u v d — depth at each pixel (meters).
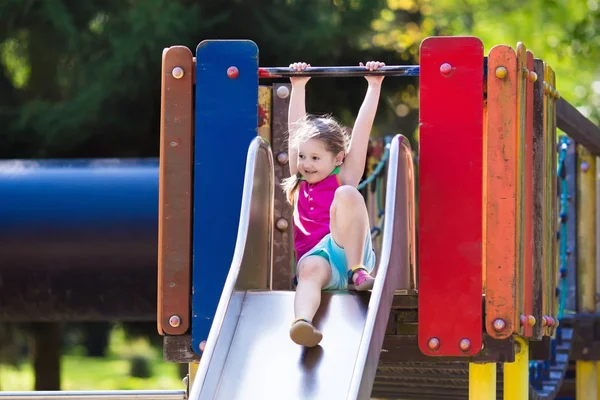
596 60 35.75
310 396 7.73
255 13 23.22
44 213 16.45
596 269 16.94
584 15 35.41
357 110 25.28
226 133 9.52
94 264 16.52
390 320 9.16
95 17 23.52
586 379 16.20
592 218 17.03
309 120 9.80
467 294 8.95
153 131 23.92
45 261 16.48
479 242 8.98
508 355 8.95
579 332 15.80
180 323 9.44
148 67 22.94
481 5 35.78
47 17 23.38
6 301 16.73
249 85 9.53
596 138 14.77
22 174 16.84
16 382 34.06
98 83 23.03
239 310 8.52
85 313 16.80
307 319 8.17
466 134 9.05
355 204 9.10
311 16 23.69
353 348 8.11
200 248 9.45
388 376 14.16
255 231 9.08
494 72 9.04
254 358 8.12
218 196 9.48
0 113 23.31
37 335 27.33
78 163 17.23
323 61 24.45
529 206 9.52
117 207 16.48
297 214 9.63
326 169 9.59
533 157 9.72
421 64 9.13
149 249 16.41
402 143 9.23
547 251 10.45
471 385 9.71
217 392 7.86
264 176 9.48
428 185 9.05
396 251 8.59
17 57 24.92
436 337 8.95
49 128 23.14
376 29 26.02
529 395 12.93
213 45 9.56
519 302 9.06
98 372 36.62
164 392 10.17
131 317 16.89
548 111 10.65
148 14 22.64
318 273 8.76
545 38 35.66
